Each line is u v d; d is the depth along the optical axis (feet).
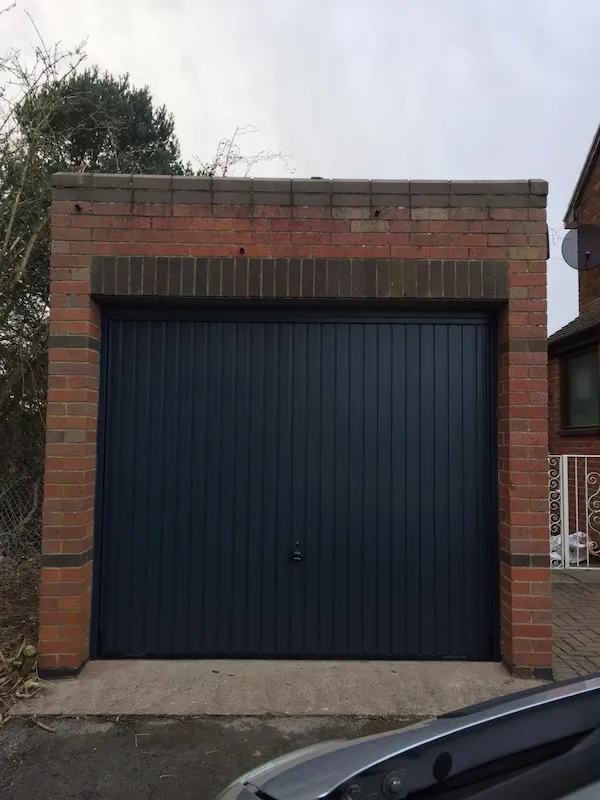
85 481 13.60
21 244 21.26
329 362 14.80
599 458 26.17
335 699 12.37
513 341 13.78
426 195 14.03
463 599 14.37
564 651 15.17
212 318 14.76
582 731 6.50
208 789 9.64
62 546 13.30
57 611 13.21
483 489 14.55
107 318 14.66
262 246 13.98
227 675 13.37
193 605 14.37
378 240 14.01
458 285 13.88
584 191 32.17
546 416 13.60
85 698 12.28
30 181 21.29
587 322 27.37
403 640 14.30
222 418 14.70
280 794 5.84
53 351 13.64
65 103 24.38
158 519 14.49
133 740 10.98
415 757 6.06
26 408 21.94
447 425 14.67
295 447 14.67
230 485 14.60
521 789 5.20
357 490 14.60
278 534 14.53
